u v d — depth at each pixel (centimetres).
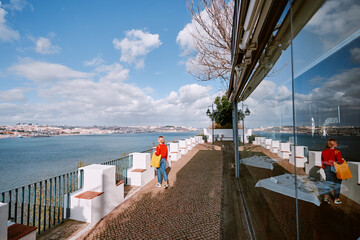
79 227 355
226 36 575
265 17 148
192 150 1541
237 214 402
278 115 164
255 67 275
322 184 82
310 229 99
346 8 58
